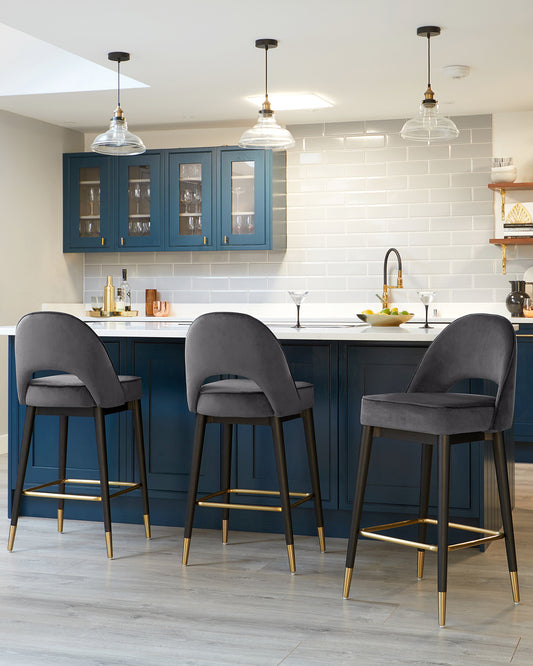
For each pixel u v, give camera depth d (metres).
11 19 4.06
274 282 6.69
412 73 5.06
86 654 2.52
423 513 3.28
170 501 4.04
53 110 6.06
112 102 5.79
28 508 4.25
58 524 3.97
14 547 3.68
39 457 4.19
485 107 6.00
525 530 3.96
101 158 6.66
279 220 6.47
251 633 2.68
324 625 2.74
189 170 6.48
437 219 6.34
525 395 5.70
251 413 3.28
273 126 4.39
